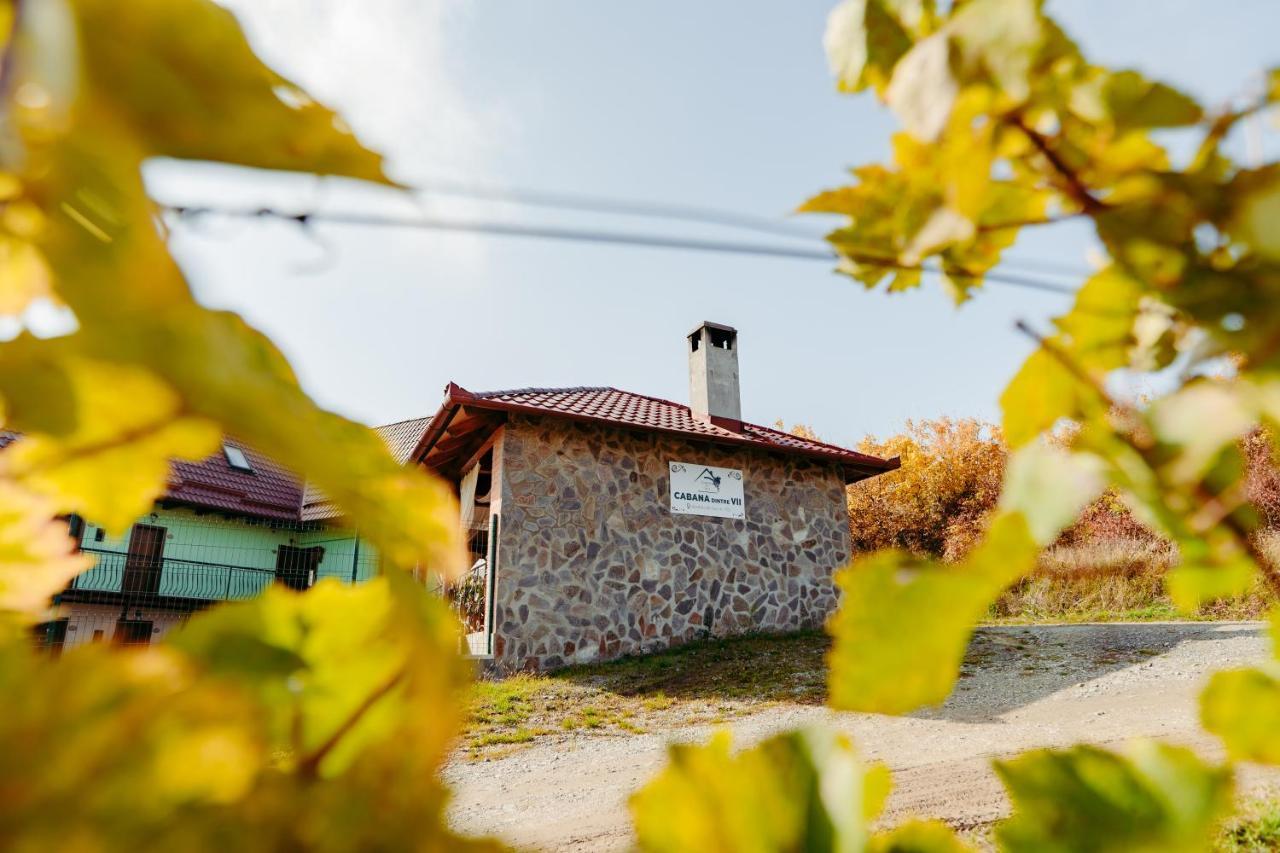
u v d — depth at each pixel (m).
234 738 0.21
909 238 0.37
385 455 0.24
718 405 12.49
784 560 11.57
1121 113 0.32
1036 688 7.57
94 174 0.20
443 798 0.24
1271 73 0.30
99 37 0.20
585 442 10.61
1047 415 0.35
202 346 0.19
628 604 10.20
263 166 0.22
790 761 0.30
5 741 0.19
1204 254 0.31
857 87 0.41
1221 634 9.22
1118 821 0.31
